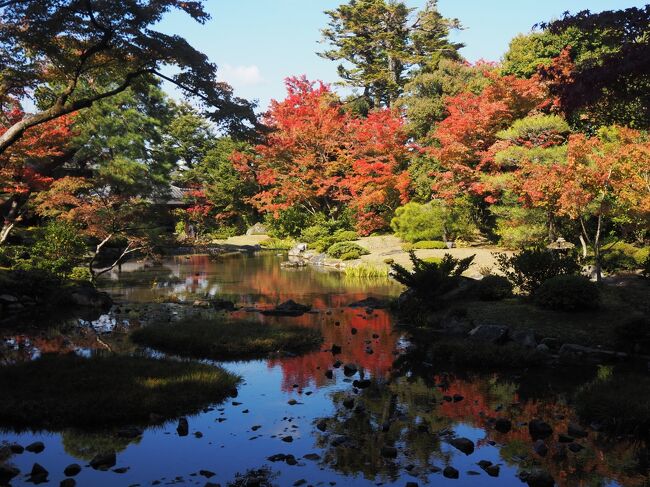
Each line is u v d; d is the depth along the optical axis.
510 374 9.68
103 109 32.50
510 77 28.22
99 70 15.90
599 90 10.05
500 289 14.93
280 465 5.99
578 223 23.70
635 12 9.99
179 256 37.41
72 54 14.48
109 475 5.71
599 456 6.29
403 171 36.38
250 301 18.44
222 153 51.12
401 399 8.28
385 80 49.81
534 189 19.11
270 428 7.07
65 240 20.58
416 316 14.26
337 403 8.09
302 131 38.81
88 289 17.62
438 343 11.06
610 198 18.11
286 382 9.14
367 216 37.78
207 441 6.63
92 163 33.34
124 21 13.05
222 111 14.41
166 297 19.11
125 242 33.47
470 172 29.53
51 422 7.10
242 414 7.58
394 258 28.44
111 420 7.23
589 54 26.59
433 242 30.62
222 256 37.50
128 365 9.20
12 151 20.36
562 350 10.97
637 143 17.36
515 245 26.28
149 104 35.44
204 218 46.81
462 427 7.15
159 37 13.41
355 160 38.94
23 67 14.95
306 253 35.84
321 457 6.19
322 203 45.19
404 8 48.09
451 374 9.71
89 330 13.34
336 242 35.78
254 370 9.88
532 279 14.77
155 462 6.04
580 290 12.73
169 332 12.02
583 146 17.34
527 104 28.92
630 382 8.25
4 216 24.31
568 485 5.57
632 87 10.41
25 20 12.84
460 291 15.45
